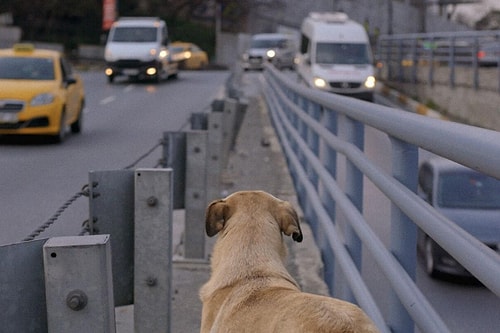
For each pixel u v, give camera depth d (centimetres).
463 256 312
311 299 338
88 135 2206
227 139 1612
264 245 419
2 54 2078
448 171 1011
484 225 926
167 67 4631
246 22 9612
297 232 436
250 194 452
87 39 8075
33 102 1945
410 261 461
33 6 7881
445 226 340
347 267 602
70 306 409
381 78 4872
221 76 5469
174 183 910
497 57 3219
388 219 1091
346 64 3809
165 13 8950
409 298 402
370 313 505
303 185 1120
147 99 3459
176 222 1100
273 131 2284
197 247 915
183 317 730
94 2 8088
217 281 410
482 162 286
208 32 9069
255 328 350
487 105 3066
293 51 6006
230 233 430
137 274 603
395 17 8612
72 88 2150
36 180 1458
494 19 8306
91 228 588
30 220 1114
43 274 417
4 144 1986
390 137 470
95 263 408
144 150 1877
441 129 338
